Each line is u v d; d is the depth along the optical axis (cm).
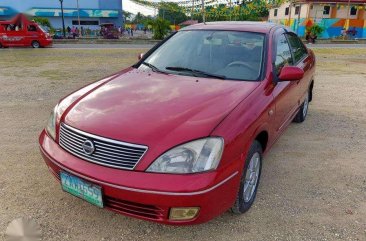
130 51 1639
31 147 423
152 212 233
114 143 236
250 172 291
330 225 286
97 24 4409
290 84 387
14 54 1488
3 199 311
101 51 1638
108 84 326
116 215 293
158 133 237
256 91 305
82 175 241
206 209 233
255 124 276
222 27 403
